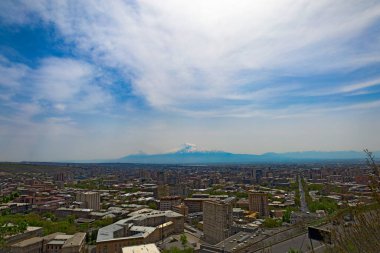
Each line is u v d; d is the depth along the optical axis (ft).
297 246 523.29
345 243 209.46
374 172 174.50
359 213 209.67
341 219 234.99
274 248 538.47
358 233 204.85
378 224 190.90
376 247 188.44
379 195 169.37
